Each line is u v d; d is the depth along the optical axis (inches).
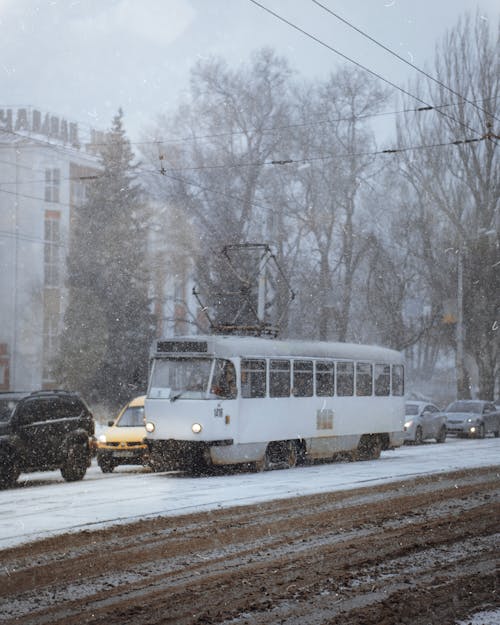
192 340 1175.0
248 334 1344.7
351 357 1423.5
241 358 1192.8
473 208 2701.8
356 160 2743.6
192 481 1050.1
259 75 2694.4
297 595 472.4
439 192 2719.0
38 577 508.7
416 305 2851.9
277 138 2682.1
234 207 2689.5
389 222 2950.3
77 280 2847.0
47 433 1091.9
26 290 3297.2
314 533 669.9
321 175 2731.3
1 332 3294.8
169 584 496.4
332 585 496.4
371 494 916.0
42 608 440.8
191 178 2719.0
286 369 1275.8
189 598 463.8
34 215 3331.7
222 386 1162.6
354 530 687.1
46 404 1111.0
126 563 550.3
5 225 3334.2
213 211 2701.8
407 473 1132.5
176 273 2834.6
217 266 2640.3
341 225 2834.6
